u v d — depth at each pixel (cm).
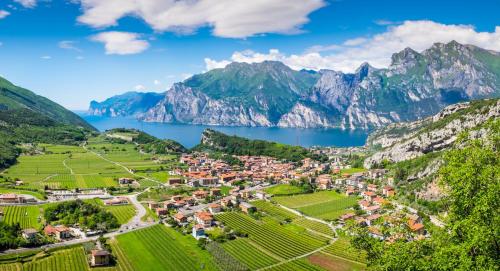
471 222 5903
